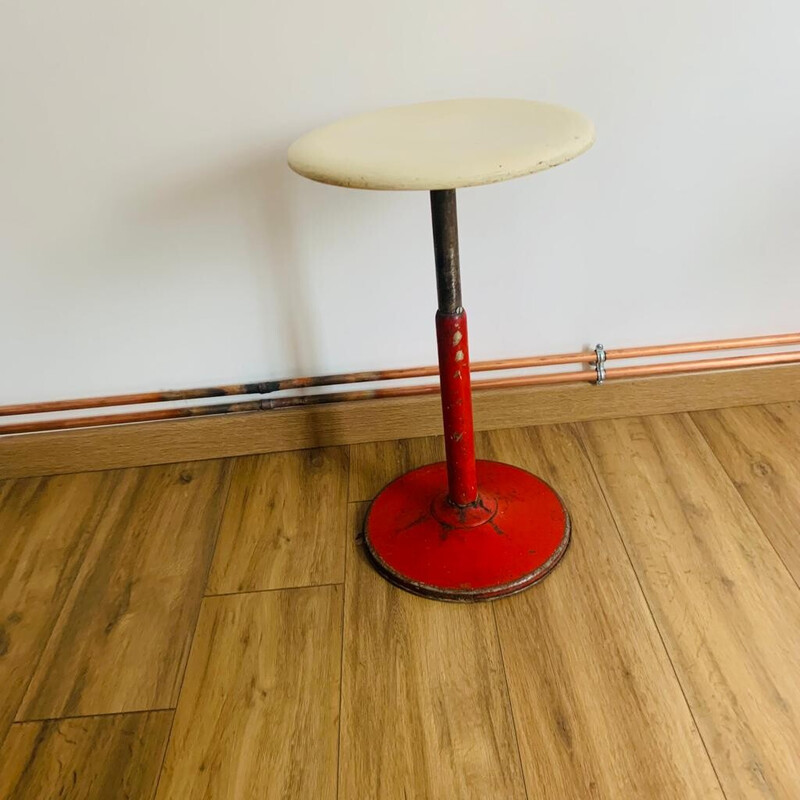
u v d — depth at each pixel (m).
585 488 1.37
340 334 1.45
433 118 0.99
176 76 1.18
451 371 1.13
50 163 1.24
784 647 1.05
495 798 0.90
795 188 1.32
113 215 1.30
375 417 1.52
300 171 0.86
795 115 1.25
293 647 1.12
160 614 1.20
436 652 1.09
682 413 1.54
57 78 1.17
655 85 1.22
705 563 1.19
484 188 1.30
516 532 1.24
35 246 1.32
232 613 1.18
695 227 1.36
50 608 1.23
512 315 1.45
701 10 1.15
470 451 1.21
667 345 1.49
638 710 0.98
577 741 0.95
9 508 1.46
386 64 1.18
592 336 1.48
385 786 0.93
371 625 1.14
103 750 1.00
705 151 1.28
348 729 1.00
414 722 1.00
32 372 1.46
